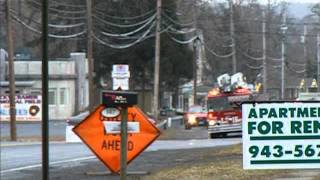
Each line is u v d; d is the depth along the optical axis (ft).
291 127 42.88
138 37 301.84
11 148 126.82
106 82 326.44
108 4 304.30
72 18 261.65
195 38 319.27
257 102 42.98
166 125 240.12
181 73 336.90
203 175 64.75
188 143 139.13
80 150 117.50
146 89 334.44
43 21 33.81
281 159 42.91
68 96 310.24
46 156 34.24
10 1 184.55
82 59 314.14
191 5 315.99
